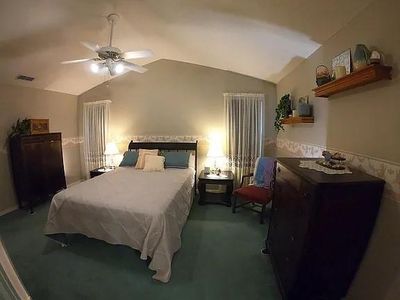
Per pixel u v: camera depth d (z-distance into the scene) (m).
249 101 4.31
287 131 3.56
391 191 1.37
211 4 2.08
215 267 2.32
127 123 4.78
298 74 3.01
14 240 2.80
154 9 2.41
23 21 2.37
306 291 1.65
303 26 2.08
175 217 2.48
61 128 4.68
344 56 1.84
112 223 2.29
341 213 1.44
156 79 4.59
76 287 2.04
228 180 3.95
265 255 2.54
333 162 1.80
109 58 2.61
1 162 3.57
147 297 1.93
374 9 1.52
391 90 1.37
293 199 1.77
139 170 3.95
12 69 3.29
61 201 2.54
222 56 3.54
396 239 1.32
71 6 2.32
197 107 4.52
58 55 3.27
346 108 1.85
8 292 0.52
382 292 1.41
